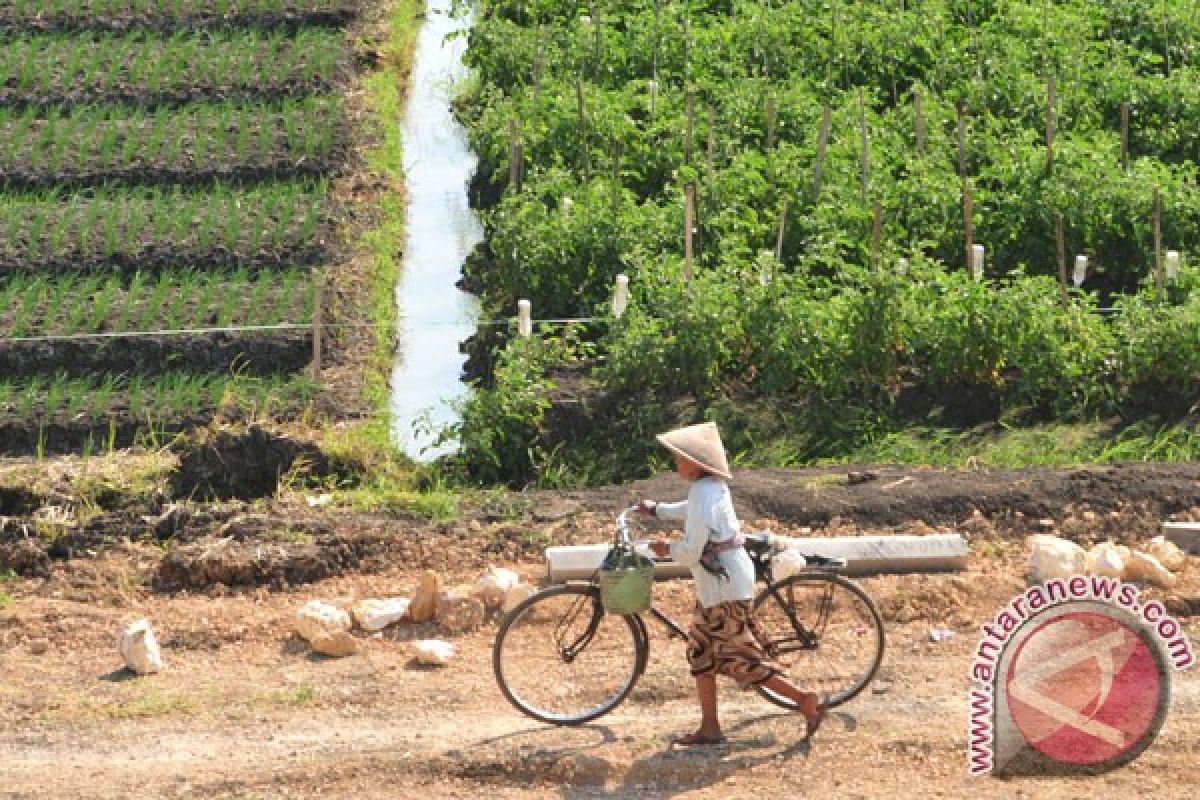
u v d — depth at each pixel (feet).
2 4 315.37
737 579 112.27
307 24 313.73
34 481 167.73
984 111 252.83
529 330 192.34
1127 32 280.51
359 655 132.46
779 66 269.64
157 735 119.85
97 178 250.16
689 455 111.86
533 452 184.24
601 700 123.13
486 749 115.03
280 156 258.57
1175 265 195.83
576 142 240.53
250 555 146.72
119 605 143.13
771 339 187.21
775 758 113.19
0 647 134.82
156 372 203.62
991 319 185.26
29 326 207.31
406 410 200.85
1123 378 187.73
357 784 111.75
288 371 205.77
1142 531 150.61
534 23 287.48
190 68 289.53
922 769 111.45
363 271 229.86
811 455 180.86
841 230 213.87
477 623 135.85
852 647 128.57
